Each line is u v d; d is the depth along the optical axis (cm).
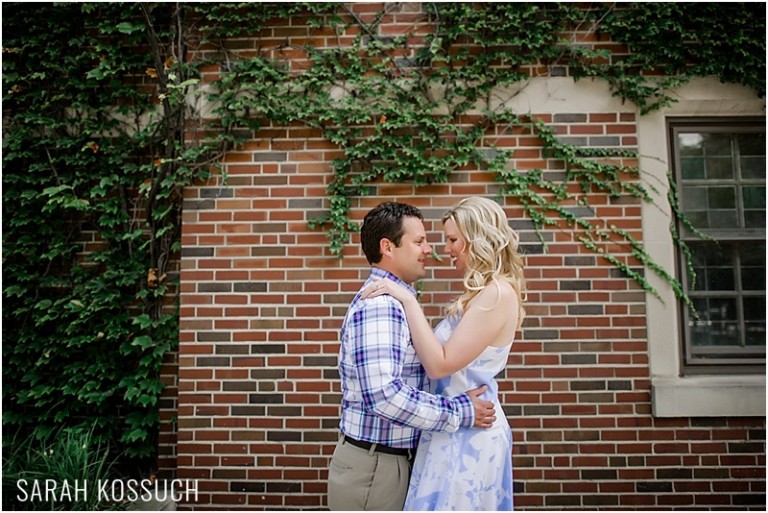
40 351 337
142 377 322
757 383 302
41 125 344
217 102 330
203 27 330
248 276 320
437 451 188
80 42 342
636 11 319
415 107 322
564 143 321
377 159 324
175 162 328
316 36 332
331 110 321
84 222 348
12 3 341
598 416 305
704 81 321
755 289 323
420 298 311
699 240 325
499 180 319
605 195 318
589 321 311
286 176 325
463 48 324
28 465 291
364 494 186
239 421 311
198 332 317
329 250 319
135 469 329
